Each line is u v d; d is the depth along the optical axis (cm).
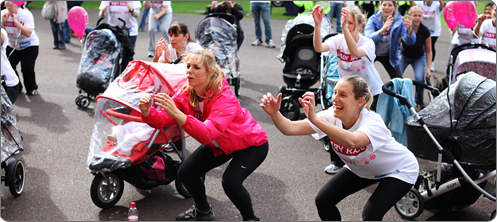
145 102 297
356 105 278
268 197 411
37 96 710
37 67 884
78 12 693
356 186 309
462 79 356
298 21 639
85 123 602
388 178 290
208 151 336
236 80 704
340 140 265
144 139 364
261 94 743
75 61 944
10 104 398
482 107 338
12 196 401
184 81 361
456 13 679
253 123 332
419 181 379
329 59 577
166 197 409
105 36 619
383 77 873
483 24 639
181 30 496
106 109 369
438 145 349
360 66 473
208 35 662
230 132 314
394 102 444
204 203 360
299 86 618
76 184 429
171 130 372
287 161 495
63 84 780
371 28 579
